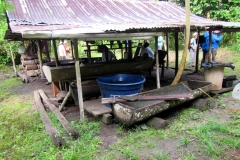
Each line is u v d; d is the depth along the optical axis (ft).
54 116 14.83
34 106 18.33
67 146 11.16
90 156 10.30
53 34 11.44
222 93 18.62
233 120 13.55
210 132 12.06
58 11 19.97
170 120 14.02
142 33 15.69
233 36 42.57
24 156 10.64
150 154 10.30
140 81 16.93
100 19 18.93
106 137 12.26
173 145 11.01
